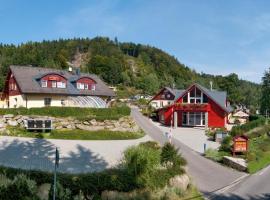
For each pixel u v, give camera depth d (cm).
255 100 12219
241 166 3334
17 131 3869
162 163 2520
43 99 5284
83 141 3772
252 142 4562
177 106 6266
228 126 6588
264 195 2570
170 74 18650
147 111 7300
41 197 1694
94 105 5547
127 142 3909
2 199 1540
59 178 1877
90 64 14875
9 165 2516
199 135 5188
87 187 1905
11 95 5494
